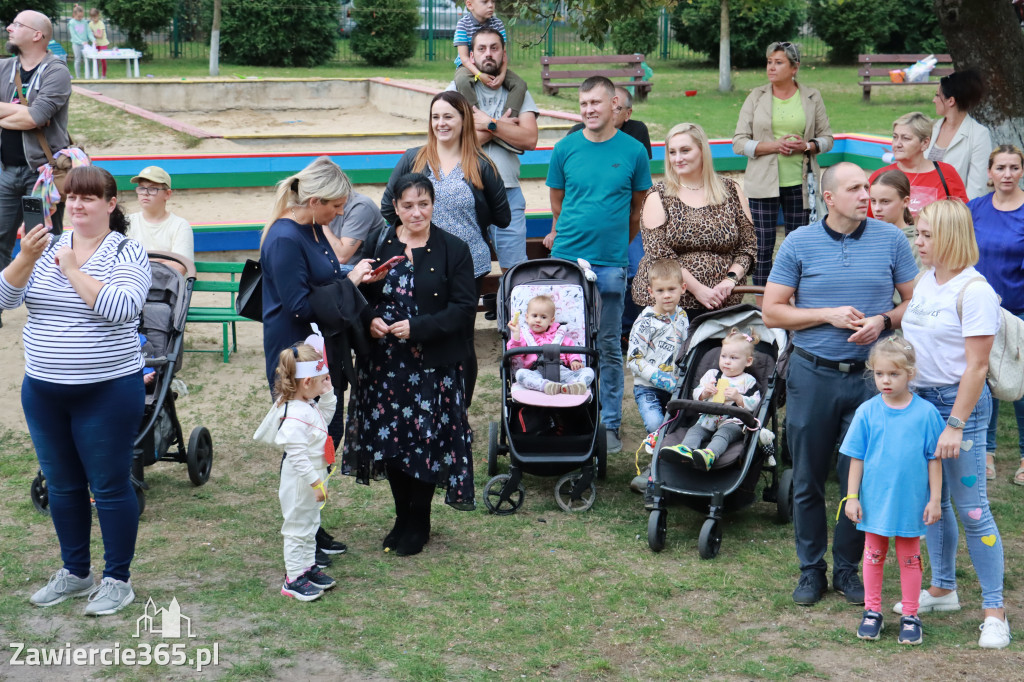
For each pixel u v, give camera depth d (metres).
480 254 6.63
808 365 4.93
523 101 8.44
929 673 4.34
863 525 4.60
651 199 7.02
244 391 8.06
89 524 5.00
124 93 21.80
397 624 4.80
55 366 4.59
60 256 4.46
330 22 29.73
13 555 5.47
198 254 10.45
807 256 4.93
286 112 22.86
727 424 5.86
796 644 4.62
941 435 4.50
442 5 34.50
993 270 6.34
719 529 5.62
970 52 9.17
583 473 6.18
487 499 6.16
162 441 6.22
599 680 4.32
